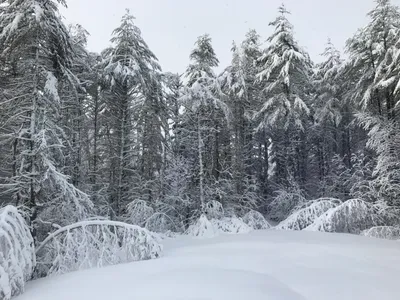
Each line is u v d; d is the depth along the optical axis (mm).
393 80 14969
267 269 7398
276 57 19375
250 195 20203
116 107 17047
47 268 8492
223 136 20875
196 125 17359
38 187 9242
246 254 9133
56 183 9430
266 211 23859
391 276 6867
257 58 22156
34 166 9312
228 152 20844
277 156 25281
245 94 19891
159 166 19719
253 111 20953
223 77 21547
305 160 25578
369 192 16250
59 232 8664
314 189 25312
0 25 9516
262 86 21438
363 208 15141
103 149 19562
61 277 7297
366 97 16484
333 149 26250
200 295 5355
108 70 15773
